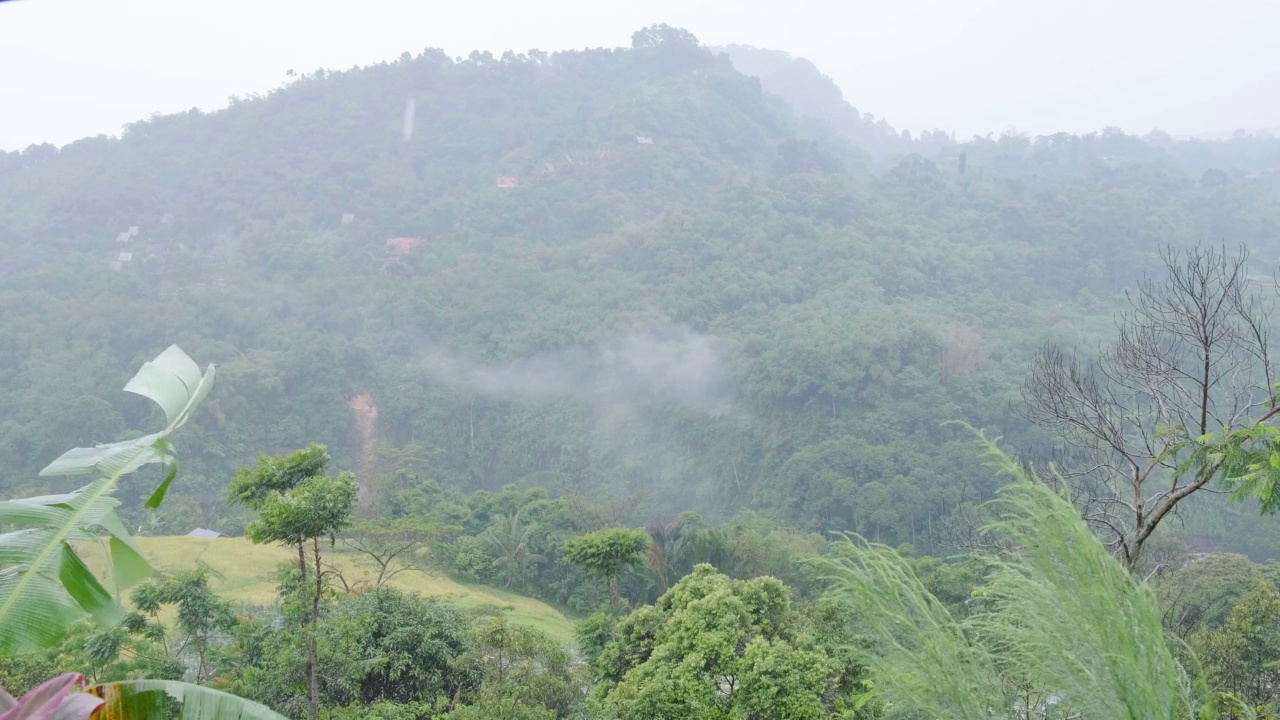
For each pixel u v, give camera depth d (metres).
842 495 48.47
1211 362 6.54
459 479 73.25
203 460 60.22
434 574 31.64
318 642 10.13
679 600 13.18
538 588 34.56
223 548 26.72
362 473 71.38
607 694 12.51
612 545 17.86
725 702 10.13
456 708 10.79
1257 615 9.00
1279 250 81.50
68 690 1.45
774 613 11.73
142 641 11.20
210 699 1.83
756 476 63.09
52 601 1.71
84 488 1.93
